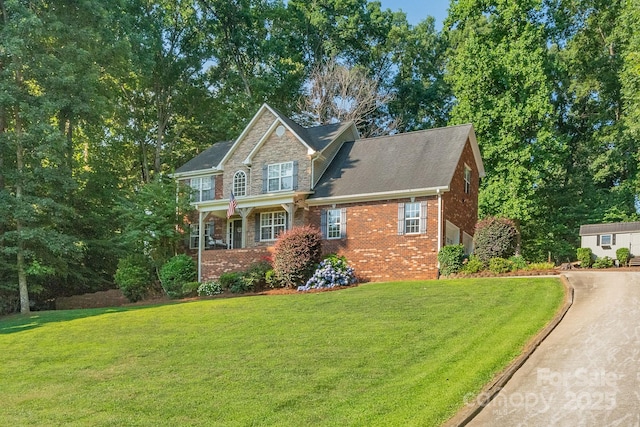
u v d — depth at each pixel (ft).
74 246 90.63
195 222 109.60
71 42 93.76
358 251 88.28
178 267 95.30
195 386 36.45
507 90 112.16
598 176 125.70
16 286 88.89
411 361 37.58
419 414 28.27
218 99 151.84
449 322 47.06
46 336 56.75
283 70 155.12
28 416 33.35
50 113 88.38
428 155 92.63
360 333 45.85
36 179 89.97
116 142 139.33
